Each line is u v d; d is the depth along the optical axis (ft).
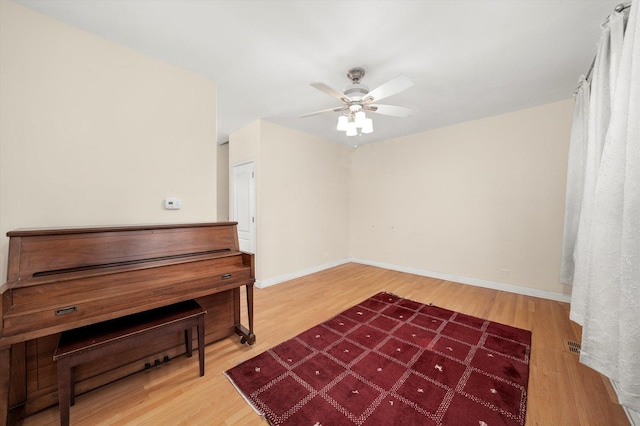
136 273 5.08
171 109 7.20
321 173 15.12
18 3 5.05
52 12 5.27
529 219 10.79
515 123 10.99
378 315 8.95
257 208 12.12
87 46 5.86
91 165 5.95
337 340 7.25
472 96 9.41
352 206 17.35
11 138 5.03
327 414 4.65
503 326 8.07
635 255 3.50
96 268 4.97
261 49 6.52
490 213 11.78
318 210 14.97
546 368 5.98
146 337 4.83
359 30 5.81
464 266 12.60
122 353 5.61
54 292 4.25
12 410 4.43
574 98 9.55
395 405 4.86
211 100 8.02
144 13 5.29
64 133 5.59
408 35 5.98
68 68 5.63
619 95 4.17
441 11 5.24
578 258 6.10
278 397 5.05
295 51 6.59
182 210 7.43
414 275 14.07
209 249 6.63
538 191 10.55
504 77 8.00
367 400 4.98
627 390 3.50
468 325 8.18
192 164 7.63
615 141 4.18
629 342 3.50
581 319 5.93
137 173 6.63
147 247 5.70
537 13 5.29
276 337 7.43
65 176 5.62
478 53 6.71
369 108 7.49
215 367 6.03
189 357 6.42
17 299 3.94
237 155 13.42
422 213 14.02
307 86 8.52
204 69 7.47
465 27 5.71
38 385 4.73
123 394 5.14
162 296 5.13
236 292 7.63
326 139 15.42
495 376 5.70
